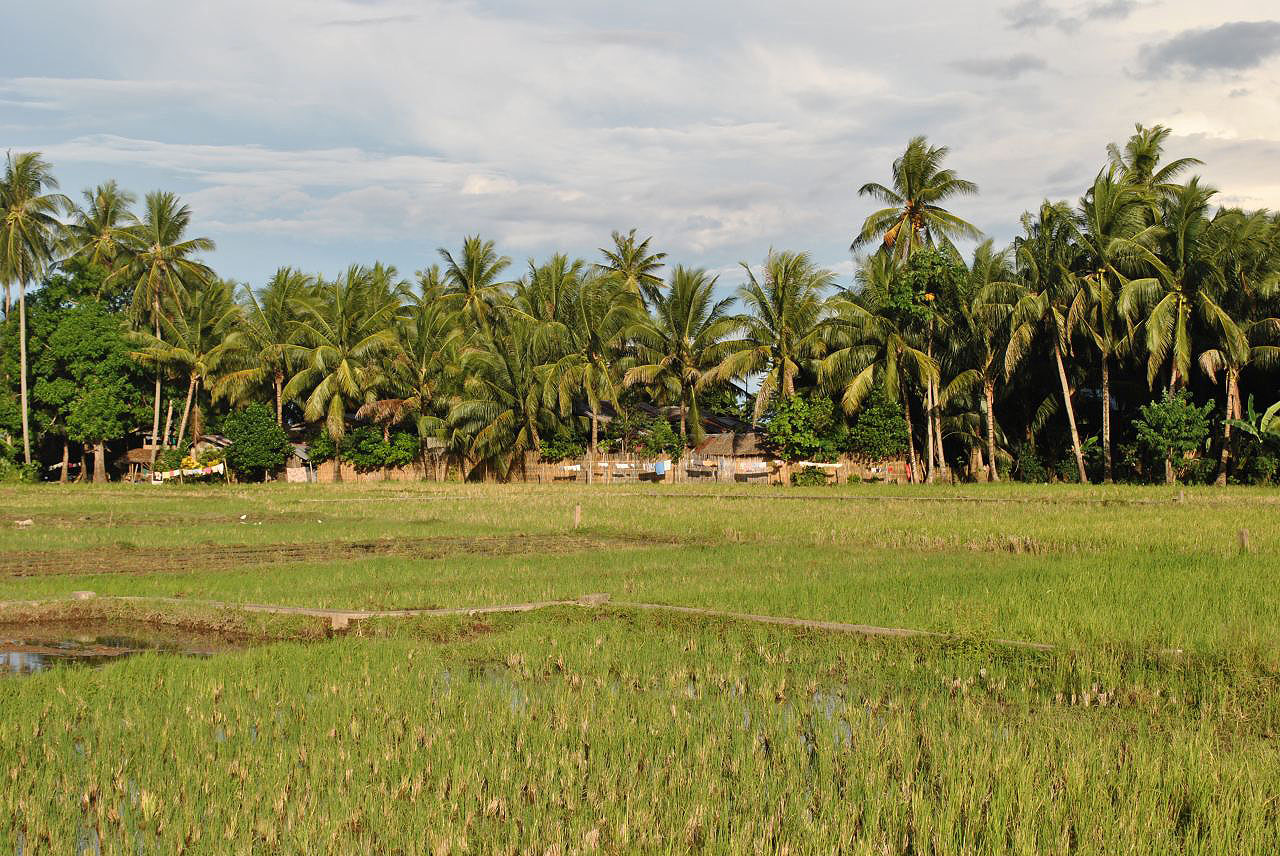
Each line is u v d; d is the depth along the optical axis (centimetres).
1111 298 3703
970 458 4459
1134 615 1152
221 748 784
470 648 1134
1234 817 622
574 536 2286
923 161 4241
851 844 609
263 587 1530
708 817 644
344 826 636
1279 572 1462
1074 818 635
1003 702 898
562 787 696
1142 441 3884
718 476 4612
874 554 1859
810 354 4481
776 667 1022
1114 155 4262
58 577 1642
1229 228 3512
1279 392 3972
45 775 733
